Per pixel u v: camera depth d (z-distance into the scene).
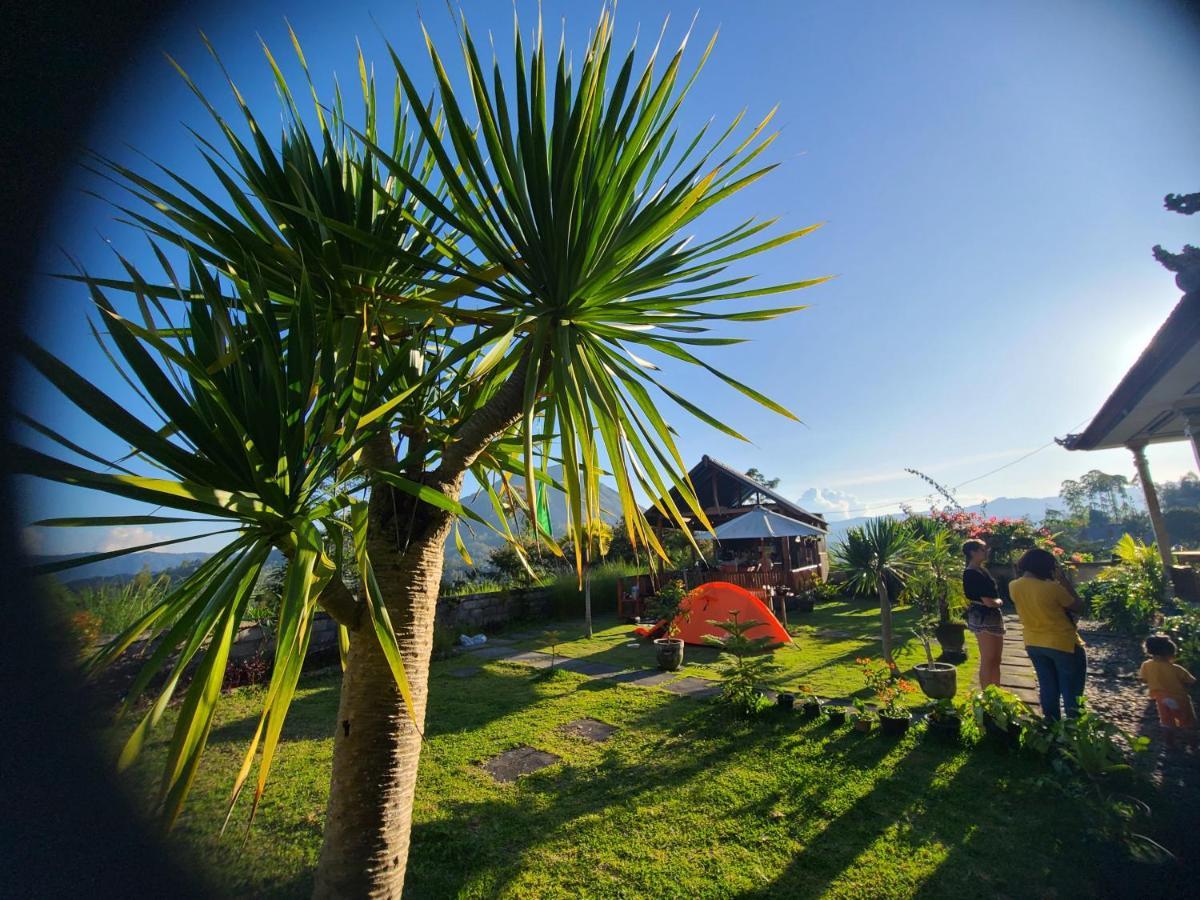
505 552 12.62
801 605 11.66
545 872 2.62
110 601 4.72
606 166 2.13
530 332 2.12
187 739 1.14
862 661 4.62
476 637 9.14
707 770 3.61
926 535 9.67
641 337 2.41
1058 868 2.48
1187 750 3.60
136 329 1.35
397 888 1.71
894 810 3.01
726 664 5.01
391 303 2.07
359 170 2.19
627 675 6.44
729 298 2.45
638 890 2.46
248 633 6.38
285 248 1.93
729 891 2.44
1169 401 5.80
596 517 2.27
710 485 17.00
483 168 2.00
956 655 6.65
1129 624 7.34
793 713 4.62
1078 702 3.54
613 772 3.66
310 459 1.58
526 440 1.71
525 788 3.48
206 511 1.34
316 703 5.57
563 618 11.55
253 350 1.63
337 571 1.68
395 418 2.15
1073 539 16.05
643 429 2.22
